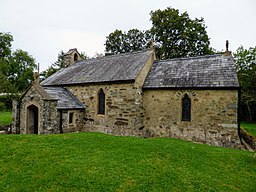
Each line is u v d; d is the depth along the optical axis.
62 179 7.32
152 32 40.41
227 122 15.37
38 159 8.89
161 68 19.84
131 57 21.83
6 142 11.09
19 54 63.12
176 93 17.25
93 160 8.82
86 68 24.06
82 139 12.05
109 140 12.02
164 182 7.47
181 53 38.47
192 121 16.53
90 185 6.99
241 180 8.34
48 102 16.59
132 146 11.00
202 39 37.44
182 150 11.08
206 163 9.66
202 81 16.38
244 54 38.66
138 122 17.97
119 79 18.30
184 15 38.25
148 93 18.53
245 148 14.96
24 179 7.36
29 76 63.09
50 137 12.47
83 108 20.53
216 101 15.73
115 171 7.94
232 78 15.61
